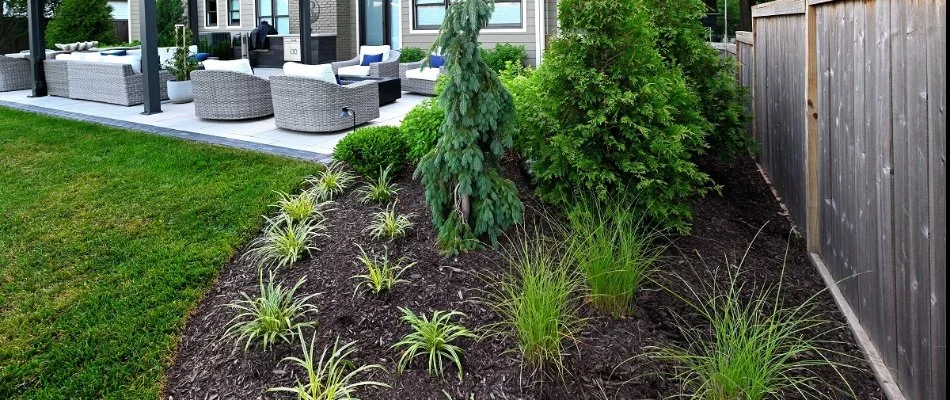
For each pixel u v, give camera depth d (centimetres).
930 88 192
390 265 321
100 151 589
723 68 521
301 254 348
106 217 425
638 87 343
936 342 197
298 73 688
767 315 296
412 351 250
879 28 241
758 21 543
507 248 332
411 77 1029
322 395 232
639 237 347
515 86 472
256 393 245
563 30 351
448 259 321
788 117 430
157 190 475
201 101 759
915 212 210
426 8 1301
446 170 330
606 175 338
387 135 474
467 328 269
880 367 251
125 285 336
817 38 339
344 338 271
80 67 943
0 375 264
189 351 282
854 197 283
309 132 700
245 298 314
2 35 1762
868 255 265
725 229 399
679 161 345
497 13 1211
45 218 426
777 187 475
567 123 354
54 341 288
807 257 363
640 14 343
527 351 250
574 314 279
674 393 240
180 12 1725
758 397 225
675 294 290
